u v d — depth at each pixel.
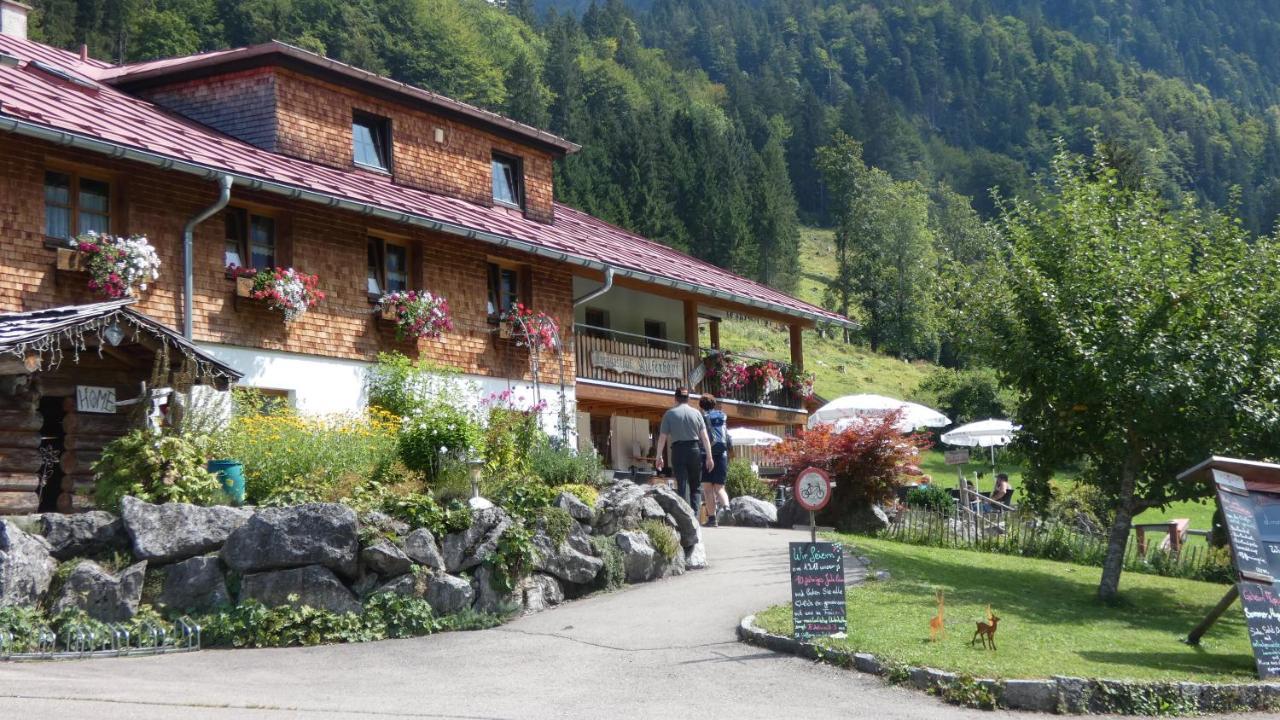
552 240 22.98
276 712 8.29
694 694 9.30
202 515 11.66
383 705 8.73
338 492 12.79
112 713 7.88
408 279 21.05
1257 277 16.11
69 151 15.66
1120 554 15.55
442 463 14.37
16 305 14.91
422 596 12.03
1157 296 15.49
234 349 17.62
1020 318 16.25
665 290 26.94
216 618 11.20
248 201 17.83
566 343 24.47
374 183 21.06
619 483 15.23
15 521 11.02
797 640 10.73
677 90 170.00
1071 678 9.66
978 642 10.95
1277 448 15.98
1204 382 15.04
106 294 15.73
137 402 13.09
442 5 106.38
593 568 13.63
